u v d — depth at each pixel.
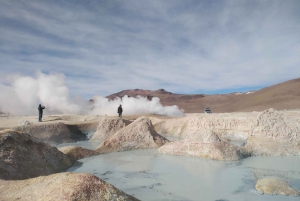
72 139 20.62
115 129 21.28
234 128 19.36
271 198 7.46
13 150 9.45
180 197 7.60
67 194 5.50
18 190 6.31
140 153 15.02
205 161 12.48
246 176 9.73
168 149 14.84
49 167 10.36
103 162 12.54
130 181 9.27
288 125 14.91
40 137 18.91
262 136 14.86
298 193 7.78
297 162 11.94
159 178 9.62
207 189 8.30
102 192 5.82
